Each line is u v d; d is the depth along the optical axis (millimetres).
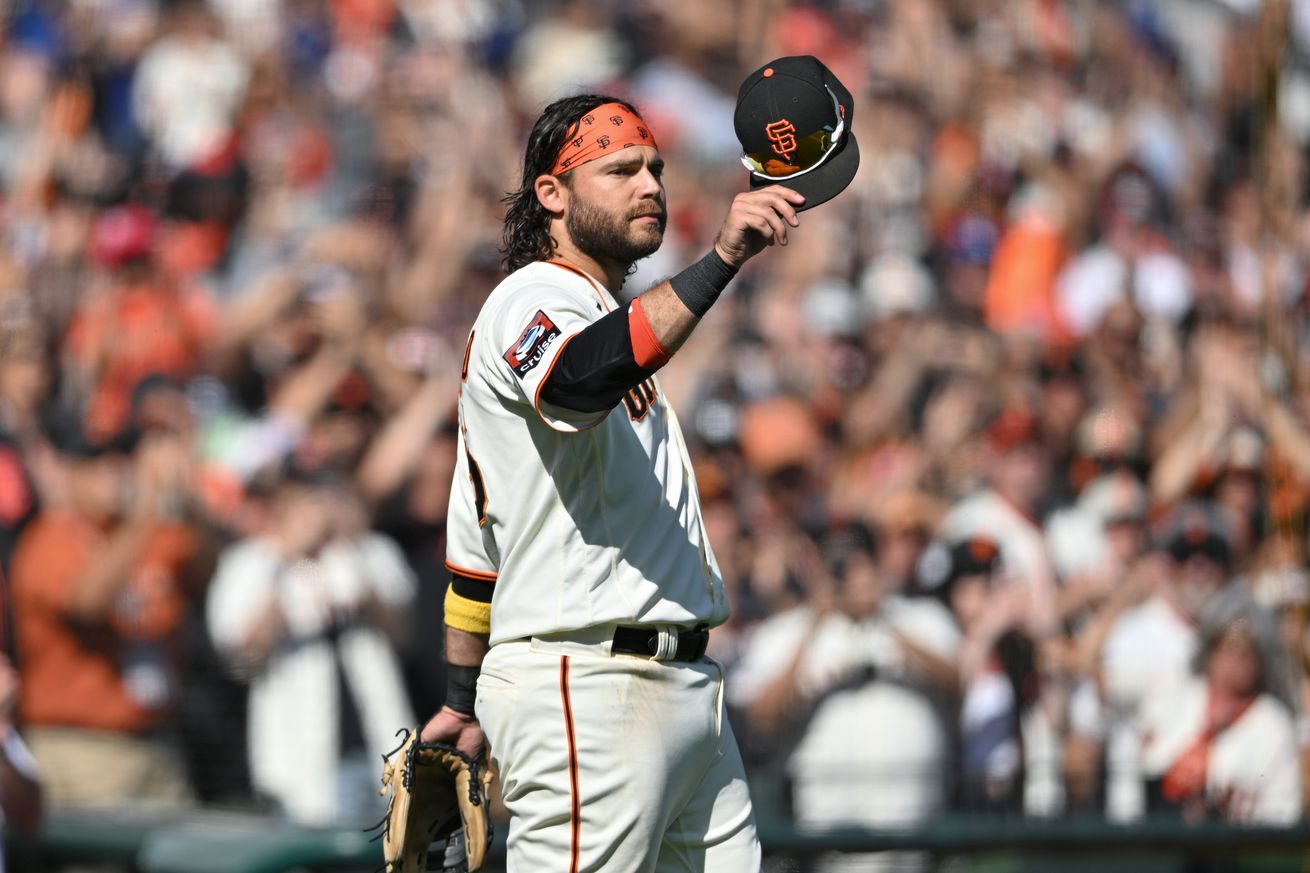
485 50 28516
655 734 9680
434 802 10844
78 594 17953
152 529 18797
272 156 26188
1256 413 25297
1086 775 20281
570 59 29000
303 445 20656
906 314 26859
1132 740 20688
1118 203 30172
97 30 27797
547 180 10266
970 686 20141
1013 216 29359
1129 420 25672
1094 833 18188
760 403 23906
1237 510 23844
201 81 26922
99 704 17938
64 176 26094
